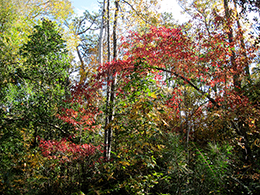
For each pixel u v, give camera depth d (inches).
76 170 163.2
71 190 151.7
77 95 205.9
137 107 161.5
